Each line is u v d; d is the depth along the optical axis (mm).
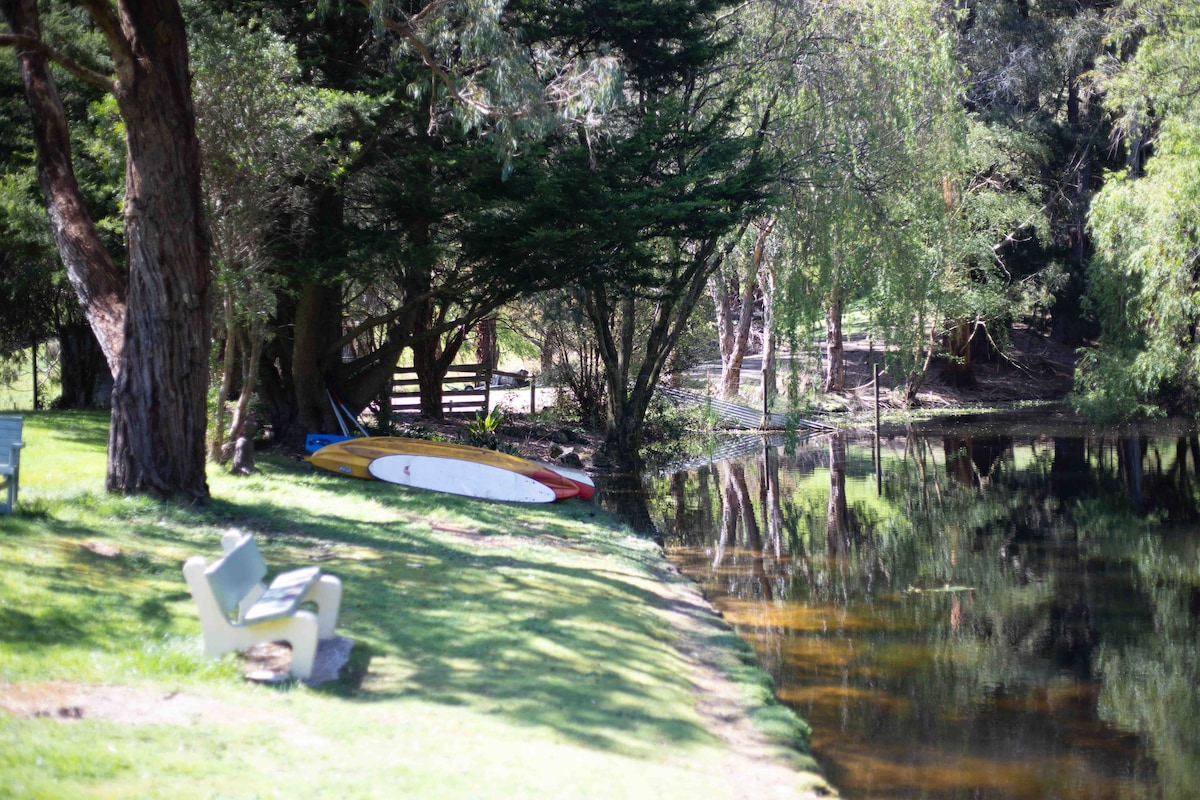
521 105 12695
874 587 12477
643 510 18188
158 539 9016
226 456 14336
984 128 34812
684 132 19578
